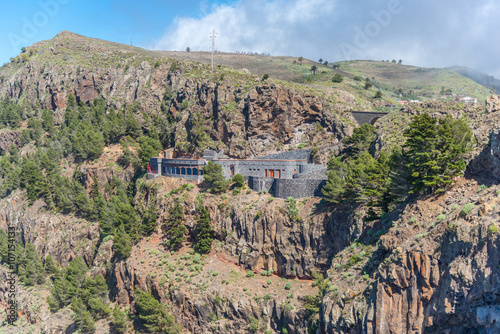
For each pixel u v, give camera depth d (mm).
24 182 185000
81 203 160750
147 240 135625
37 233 166125
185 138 174625
